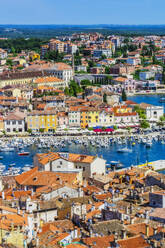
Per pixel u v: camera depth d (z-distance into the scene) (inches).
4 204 6619.1
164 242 4793.3
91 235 5147.6
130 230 5187.0
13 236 5172.2
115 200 6825.8
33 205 6471.5
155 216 5807.1
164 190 7022.6
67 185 7731.3
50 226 5767.7
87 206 6565.0
